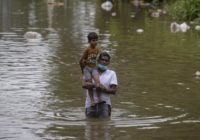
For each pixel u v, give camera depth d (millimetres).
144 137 11859
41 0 51250
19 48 23547
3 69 18984
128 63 20203
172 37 27172
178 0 38156
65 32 28719
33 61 20562
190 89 16391
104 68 13938
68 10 41125
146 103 14844
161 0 44719
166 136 11938
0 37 26922
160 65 19953
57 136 11914
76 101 15016
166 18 35688
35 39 26250
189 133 12188
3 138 11742
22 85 16703
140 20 34375
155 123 12984
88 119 13328
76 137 11852
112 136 11922
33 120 13148
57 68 19297
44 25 31812
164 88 16500
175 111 14078
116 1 47969
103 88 13656
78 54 22125
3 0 50812
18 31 29203
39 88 16375
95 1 49406
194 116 13625
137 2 46844
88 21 33812
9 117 13367
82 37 26859
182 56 21859
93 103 13656
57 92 15938
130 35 27656
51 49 23344
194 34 28391
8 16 36719
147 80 17531
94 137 11852
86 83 13734
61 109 14188
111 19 34906
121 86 16672
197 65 20047
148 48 23719
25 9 41906
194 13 34812
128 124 12875
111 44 24672
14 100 14969
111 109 14250
